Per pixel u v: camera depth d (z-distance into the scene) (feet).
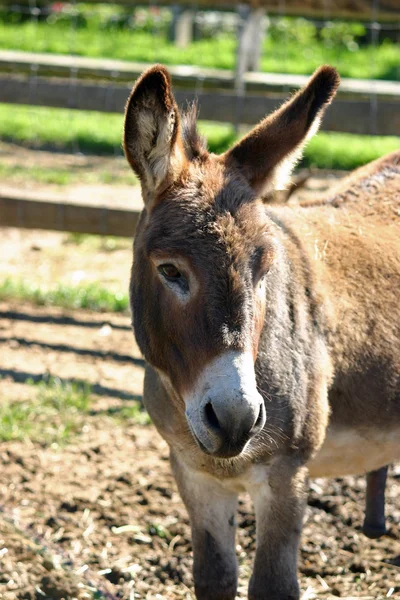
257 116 29.19
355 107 27.04
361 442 14.03
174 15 71.92
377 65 64.85
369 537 15.97
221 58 64.80
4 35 71.82
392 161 16.16
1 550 15.29
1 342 24.08
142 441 19.40
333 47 71.51
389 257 14.42
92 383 21.88
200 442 10.53
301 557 15.81
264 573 12.60
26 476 17.83
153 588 14.92
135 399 21.16
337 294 13.65
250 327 10.46
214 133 47.01
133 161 11.82
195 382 10.59
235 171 11.89
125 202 36.19
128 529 16.40
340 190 15.70
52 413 20.21
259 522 12.78
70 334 24.88
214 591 13.42
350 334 13.51
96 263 31.55
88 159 45.34
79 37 72.33
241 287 10.44
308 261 13.46
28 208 26.96
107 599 14.42
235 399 10.02
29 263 31.24
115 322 25.91
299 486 12.69
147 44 70.90
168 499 17.38
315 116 12.09
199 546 13.53
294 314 12.75
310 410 12.71
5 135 49.42
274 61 63.16
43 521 16.42
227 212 10.88
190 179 11.43
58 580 14.67
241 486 13.01
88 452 18.83
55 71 34.63
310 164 43.16
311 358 12.82
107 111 31.37
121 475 17.95
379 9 36.37
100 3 39.27
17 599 14.19
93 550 15.72
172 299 10.98
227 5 36.17
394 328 13.98
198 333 10.52
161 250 10.87
